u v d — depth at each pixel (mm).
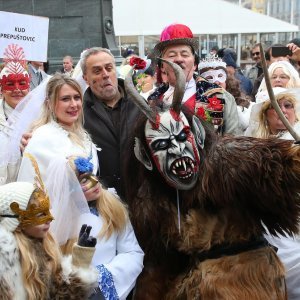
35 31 4316
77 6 9258
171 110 2490
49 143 2979
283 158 2387
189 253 2570
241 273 2455
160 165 2459
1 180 3309
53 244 2453
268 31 12250
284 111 3414
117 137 3434
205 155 2506
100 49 3559
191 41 3447
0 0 9086
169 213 2578
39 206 2355
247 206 2488
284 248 3109
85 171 2705
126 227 2775
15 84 3908
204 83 3561
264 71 2479
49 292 2361
